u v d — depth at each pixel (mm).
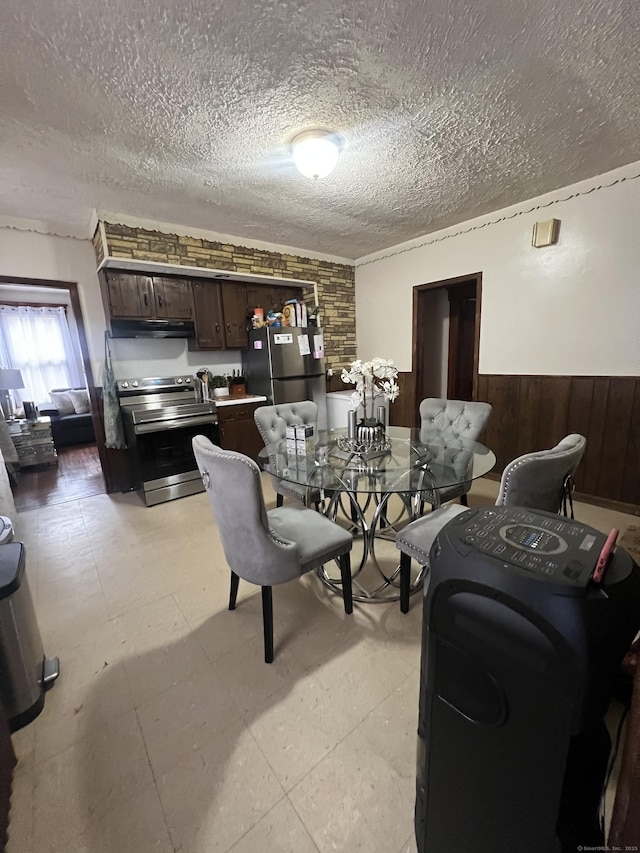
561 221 2885
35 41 1361
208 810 1051
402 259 4145
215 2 1251
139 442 3225
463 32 1402
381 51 1479
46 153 2121
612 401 2816
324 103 1773
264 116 1854
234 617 1846
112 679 1493
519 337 3277
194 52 1446
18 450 4547
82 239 3404
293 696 1396
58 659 1571
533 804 639
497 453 3545
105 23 1305
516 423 3377
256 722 1300
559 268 2965
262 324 4012
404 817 1024
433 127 1989
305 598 1973
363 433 2225
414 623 1766
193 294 3670
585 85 1690
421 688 823
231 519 1480
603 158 2400
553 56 1517
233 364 4383
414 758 1172
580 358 2955
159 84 1609
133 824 1022
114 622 1826
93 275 3475
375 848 958
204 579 2178
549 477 1445
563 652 552
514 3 1289
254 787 1103
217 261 3617
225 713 1336
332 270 4566
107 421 3424
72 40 1365
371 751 1195
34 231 3184
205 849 965
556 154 2324
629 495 2803
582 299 2881
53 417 5883
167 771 1151
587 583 581
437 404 2859
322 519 1889
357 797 1072
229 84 1626
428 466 1985
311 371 4266
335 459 2107
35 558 2459
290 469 1985
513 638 600
